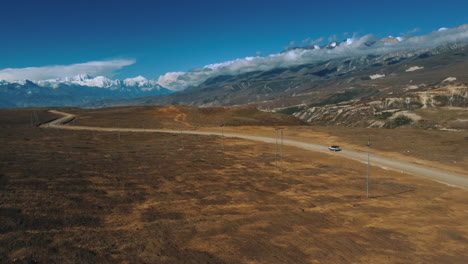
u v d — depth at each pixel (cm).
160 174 4572
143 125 12475
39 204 2823
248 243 2531
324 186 4709
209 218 3048
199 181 4416
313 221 3206
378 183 4997
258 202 3722
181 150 7106
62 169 4144
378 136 9106
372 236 2916
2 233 2198
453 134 8731
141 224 2736
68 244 2192
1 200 2766
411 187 4816
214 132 10956
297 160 6544
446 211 3778
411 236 2969
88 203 3062
